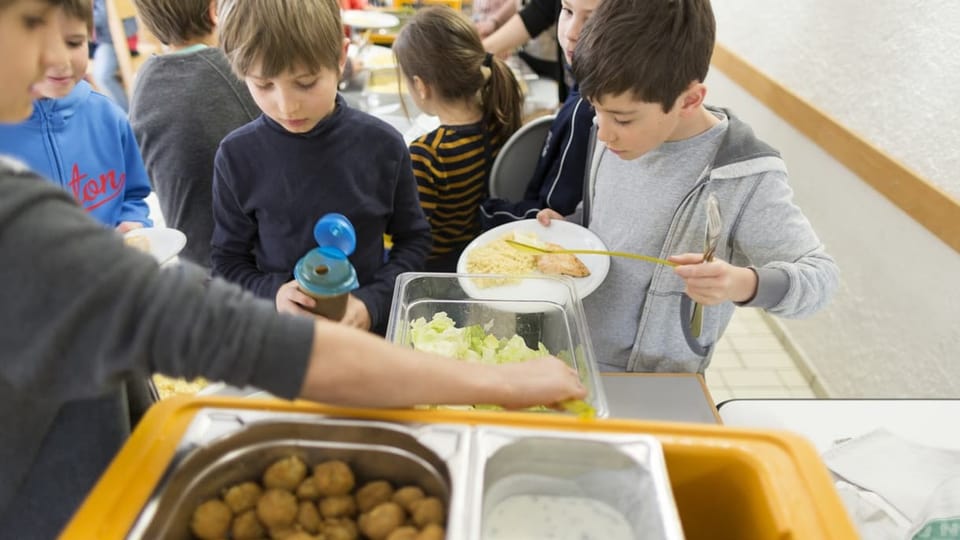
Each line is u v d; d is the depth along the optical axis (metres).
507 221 1.65
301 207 1.27
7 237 0.41
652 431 0.61
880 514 0.78
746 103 2.81
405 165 1.37
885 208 1.90
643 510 0.56
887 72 1.88
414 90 1.73
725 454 0.59
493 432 0.60
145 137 1.55
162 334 0.46
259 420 0.60
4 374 0.45
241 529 0.56
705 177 1.12
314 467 0.61
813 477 0.56
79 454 0.66
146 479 0.54
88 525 0.51
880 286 1.93
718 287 0.93
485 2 2.75
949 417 1.02
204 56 1.55
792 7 2.41
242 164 1.25
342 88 2.40
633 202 1.24
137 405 0.81
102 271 0.44
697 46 0.99
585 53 1.03
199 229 1.63
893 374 1.88
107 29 3.62
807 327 2.38
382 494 0.59
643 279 1.25
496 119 1.75
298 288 1.01
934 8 1.69
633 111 1.02
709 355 1.32
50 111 1.29
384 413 0.61
